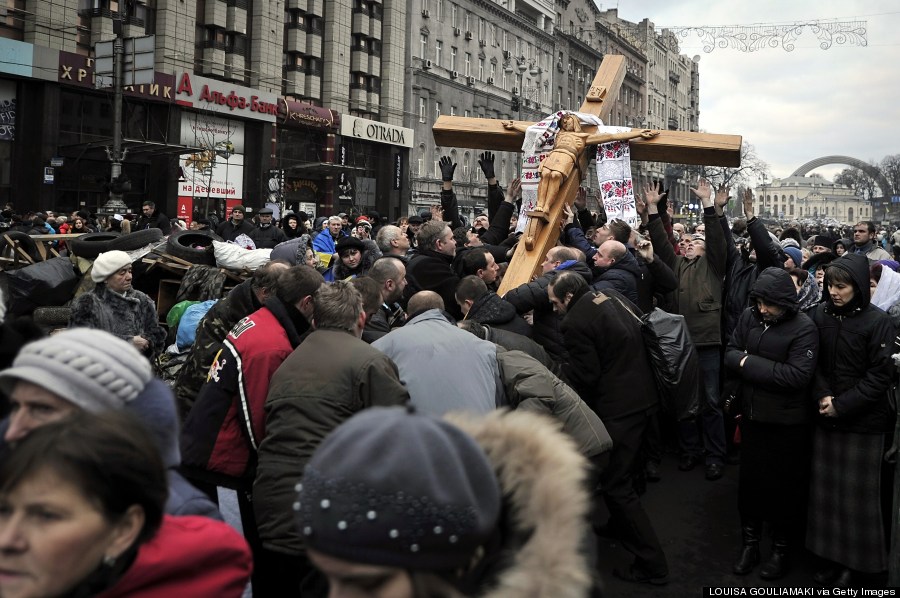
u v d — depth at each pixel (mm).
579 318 4965
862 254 4703
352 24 42406
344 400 3469
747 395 4930
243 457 3863
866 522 4621
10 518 1495
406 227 11523
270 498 3424
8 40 25016
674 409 5125
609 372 4934
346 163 41719
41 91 26391
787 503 4840
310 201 40219
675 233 11180
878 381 4508
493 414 1618
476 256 6203
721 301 7207
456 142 8719
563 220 7617
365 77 43469
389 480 1194
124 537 1604
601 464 4270
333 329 3721
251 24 35500
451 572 1287
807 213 191125
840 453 4699
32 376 1864
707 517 5871
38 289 6668
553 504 1424
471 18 53344
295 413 3453
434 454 1234
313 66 39719
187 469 3838
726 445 7344
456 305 6305
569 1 68875
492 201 9070
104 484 1511
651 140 7730
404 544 1192
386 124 44219
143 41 22141
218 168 33844
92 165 28531
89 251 7059
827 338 4727
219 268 7285
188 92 31266
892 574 4281
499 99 56531
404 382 3904
